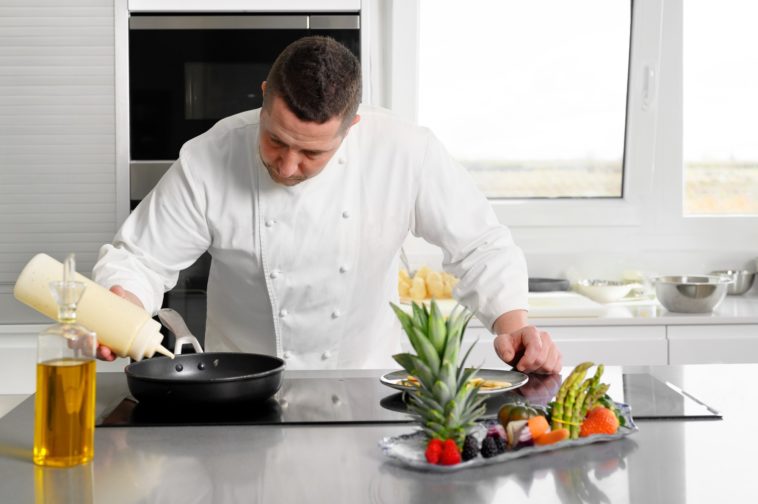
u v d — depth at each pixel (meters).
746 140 3.85
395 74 3.68
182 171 2.09
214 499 1.11
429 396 1.24
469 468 1.23
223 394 1.46
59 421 1.22
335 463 1.25
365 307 2.22
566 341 3.12
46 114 3.25
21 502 1.09
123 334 1.52
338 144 1.80
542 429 1.29
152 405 1.54
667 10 3.71
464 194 2.18
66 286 1.23
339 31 3.23
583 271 3.74
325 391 1.65
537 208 3.78
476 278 2.07
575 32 3.74
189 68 3.23
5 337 3.25
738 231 3.83
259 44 3.22
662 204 3.81
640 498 1.12
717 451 1.31
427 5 3.70
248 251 2.10
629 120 3.77
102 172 3.27
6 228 3.29
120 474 1.20
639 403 1.56
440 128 3.79
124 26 3.21
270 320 2.20
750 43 3.81
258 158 2.07
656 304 3.43
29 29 3.22
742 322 3.16
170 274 2.12
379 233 2.15
